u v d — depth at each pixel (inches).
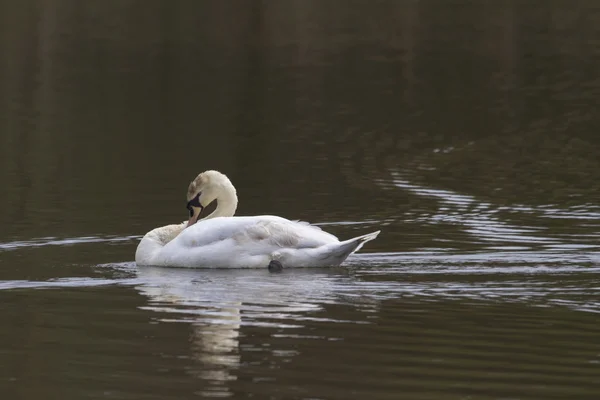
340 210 705.6
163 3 2010.3
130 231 635.5
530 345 387.5
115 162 889.5
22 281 498.0
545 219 666.2
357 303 448.5
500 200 738.2
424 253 561.9
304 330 407.2
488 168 874.1
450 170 866.1
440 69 1413.6
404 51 1552.7
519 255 551.5
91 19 1831.9
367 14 1905.8
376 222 660.1
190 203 582.2
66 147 956.6
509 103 1198.3
